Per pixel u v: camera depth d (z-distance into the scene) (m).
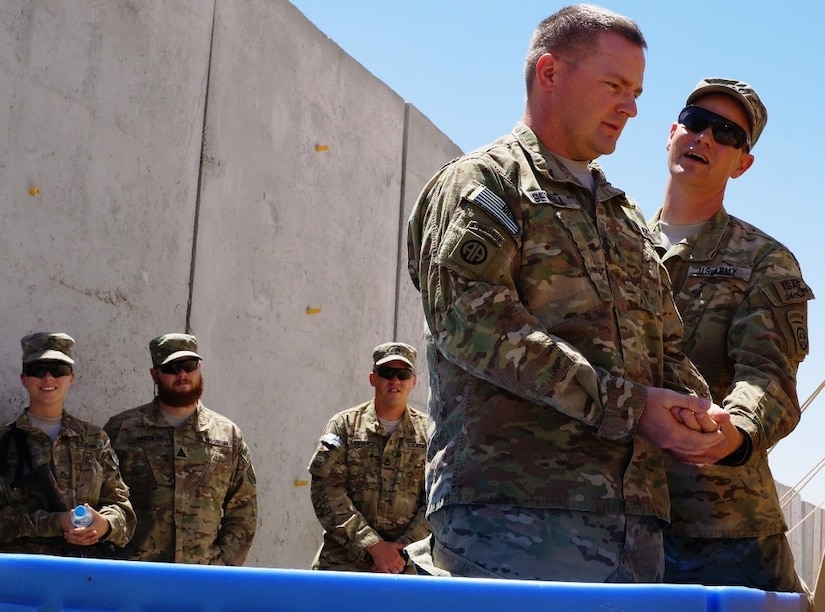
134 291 6.10
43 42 5.61
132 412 5.61
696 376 2.53
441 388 2.28
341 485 6.14
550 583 1.45
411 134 9.21
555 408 2.09
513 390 2.09
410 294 9.16
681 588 1.52
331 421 6.30
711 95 3.32
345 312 8.12
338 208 8.10
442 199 2.24
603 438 2.17
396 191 8.98
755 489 3.00
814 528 15.46
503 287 2.12
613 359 2.22
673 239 3.36
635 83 2.37
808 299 3.11
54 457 5.04
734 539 2.99
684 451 2.10
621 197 2.47
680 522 2.99
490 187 2.23
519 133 2.38
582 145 2.36
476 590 1.42
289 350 7.41
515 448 2.13
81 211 5.78
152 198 6.25
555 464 2.12
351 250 8.25
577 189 2.35
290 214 7.50
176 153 6.46
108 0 6.01
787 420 2.86
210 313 6.66
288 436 7.35
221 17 6.88
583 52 2.34
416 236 2.38
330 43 8.09
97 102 5.92
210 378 6.62
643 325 2.35
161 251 6.31
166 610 1.40
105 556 5.13
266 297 7.20
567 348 2.09
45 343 5.16
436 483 2.22
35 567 1.42
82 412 5.73
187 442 5.58
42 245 5.54
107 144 5.97
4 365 5.30
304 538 7.48
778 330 3.03
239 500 5.75
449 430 2.23
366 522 6.07
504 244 2.15
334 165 8.07
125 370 6.02
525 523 2.10
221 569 1.41
